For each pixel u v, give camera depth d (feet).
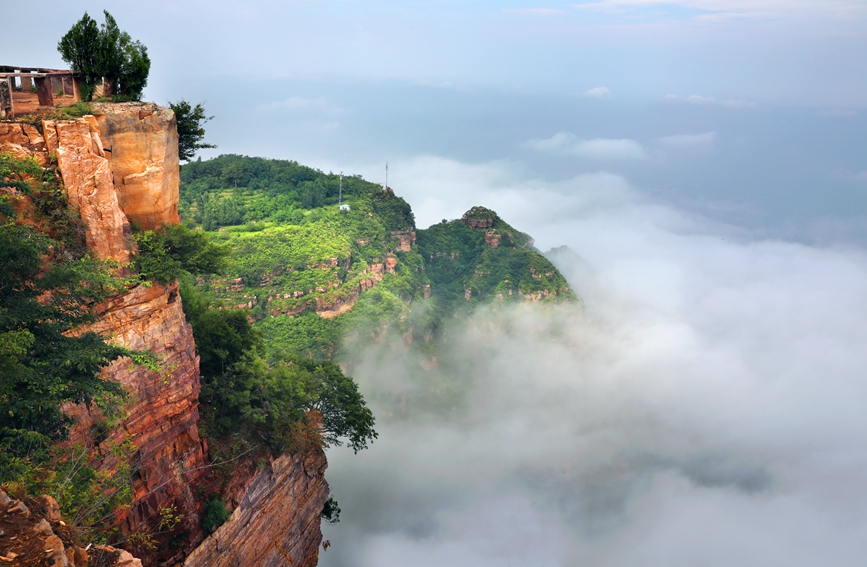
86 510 68.74
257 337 150.00
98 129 94.43
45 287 74.79
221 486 117.70
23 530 44.11
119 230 93.50
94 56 101.60
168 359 104.17
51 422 76.02
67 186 88.33
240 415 130.93
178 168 109.60
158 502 104.27
